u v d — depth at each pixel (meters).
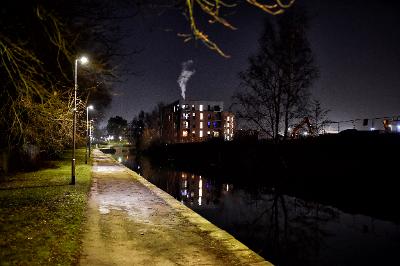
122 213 13.00
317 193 27.86
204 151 64.06
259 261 7.86
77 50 9.54
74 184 20.66
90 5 8.71
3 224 10.17
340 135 31.28
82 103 22.52
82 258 7.71
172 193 29.00
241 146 48.97
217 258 8.02
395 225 17.36
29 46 9.14
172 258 7.95
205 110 113.06
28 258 7.27
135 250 8.46
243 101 42.94
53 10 7.98
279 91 41.25
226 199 25.94
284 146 39.56
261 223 18.08
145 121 152.38
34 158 31.95
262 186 32.72
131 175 29.27
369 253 12.84
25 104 12.37
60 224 10.50
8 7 7.68
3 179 22.45
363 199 24.94
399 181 24.45
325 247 13.64
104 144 180.50
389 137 26.06
